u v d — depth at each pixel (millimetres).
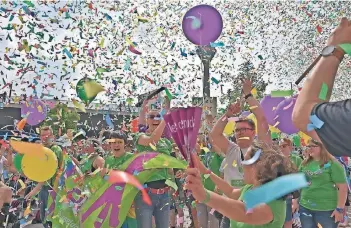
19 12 6258
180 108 2043
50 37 6508
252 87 4379
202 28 3691
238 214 2461
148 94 6422
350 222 7180
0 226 3959
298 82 1680
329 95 1457
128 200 5246
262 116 3889
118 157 5484
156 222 5574
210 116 5875
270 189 1551
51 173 4871
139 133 5727
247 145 4488
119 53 6605
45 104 6633
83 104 5465
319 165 5371
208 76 5469
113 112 7109
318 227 5449
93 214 5305
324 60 1487
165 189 5492
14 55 6504
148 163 5207
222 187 3365
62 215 5621
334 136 1322
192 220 7395
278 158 2805
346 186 5281
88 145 6641
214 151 5938
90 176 5641
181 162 5141
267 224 2662
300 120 1435
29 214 6480
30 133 6855
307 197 5445
